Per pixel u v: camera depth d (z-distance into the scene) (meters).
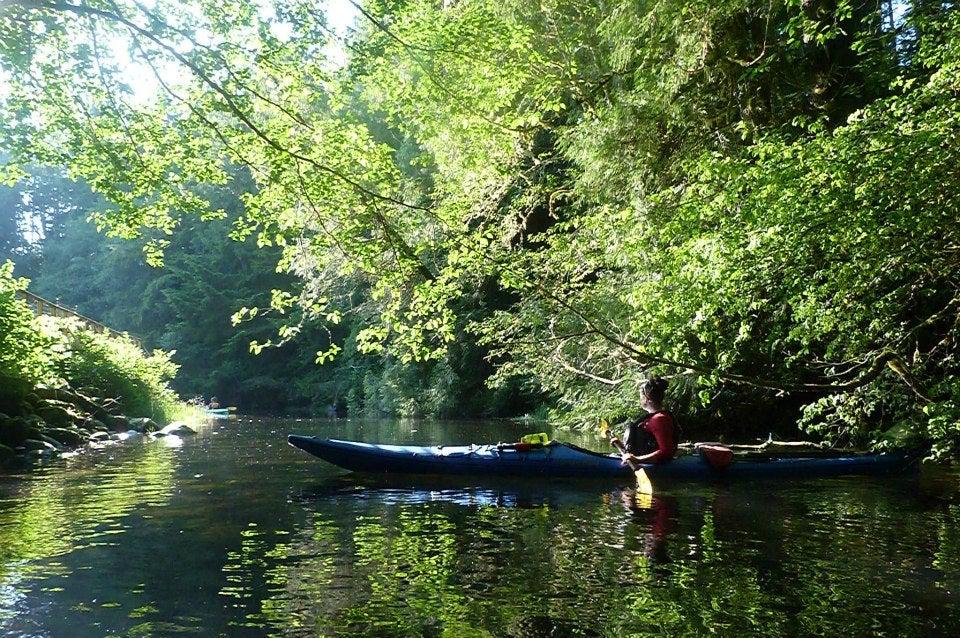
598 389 12.38
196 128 6.73
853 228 5.05
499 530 4.96
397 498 6.26
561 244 9.45
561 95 12.59
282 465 8.47
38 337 10.41
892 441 7.66
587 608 3.34
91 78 6.65
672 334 6.79
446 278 6.80
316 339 33.34
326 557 4.23
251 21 6.55
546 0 12.44
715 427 12.07
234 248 36.00
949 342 6.99
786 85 9.73
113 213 7.04
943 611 3.28
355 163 6.57
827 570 3.93
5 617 3.24
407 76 7.39
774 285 6.09
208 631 3.08
